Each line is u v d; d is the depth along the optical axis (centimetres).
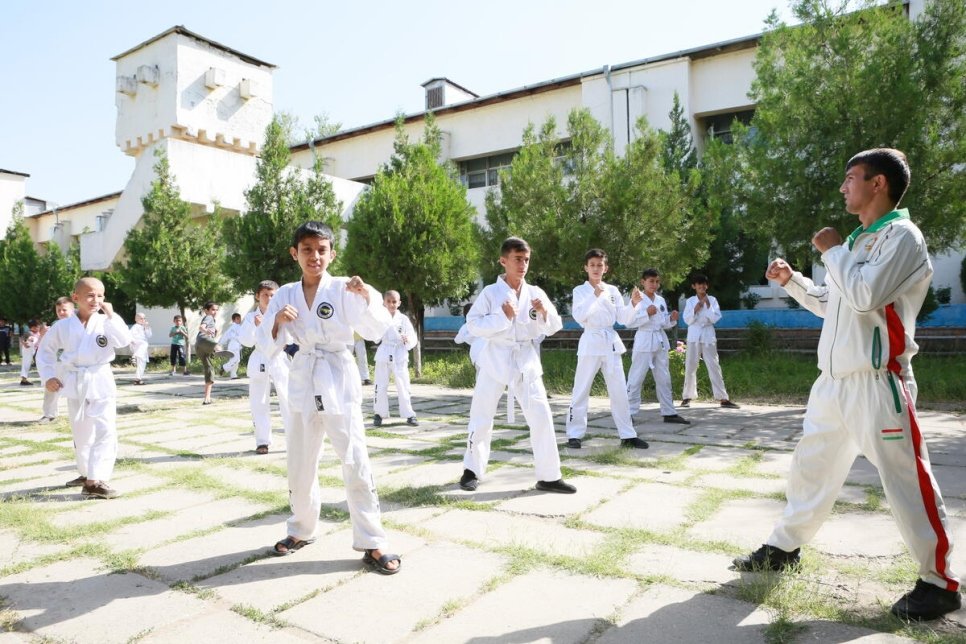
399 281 1310
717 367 874
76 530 391
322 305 326
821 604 265
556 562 321
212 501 454
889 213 255
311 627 262
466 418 830
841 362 259
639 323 770
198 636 257
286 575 316
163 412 929
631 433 607
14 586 311
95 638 258
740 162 902
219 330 1934
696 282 891
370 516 324
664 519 386
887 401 249
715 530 364
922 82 758
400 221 1286
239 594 295
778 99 830
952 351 1277
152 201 1614
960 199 758
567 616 265
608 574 305
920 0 1383
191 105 1694
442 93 2439
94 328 490
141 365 1353
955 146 758
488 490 462
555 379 1123
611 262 1109
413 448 629
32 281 2241
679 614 264
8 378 1600
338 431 324
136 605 287
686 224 1129
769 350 1385
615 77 1894
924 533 244
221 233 1642
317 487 352
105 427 485
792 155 797
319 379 324
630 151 1133
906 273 239
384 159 2381
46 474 554
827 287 289
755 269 1473
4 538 383
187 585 306
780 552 296
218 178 1733
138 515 423
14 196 3150
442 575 312
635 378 783
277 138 1476
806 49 810
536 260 1152
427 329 2211
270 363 586
